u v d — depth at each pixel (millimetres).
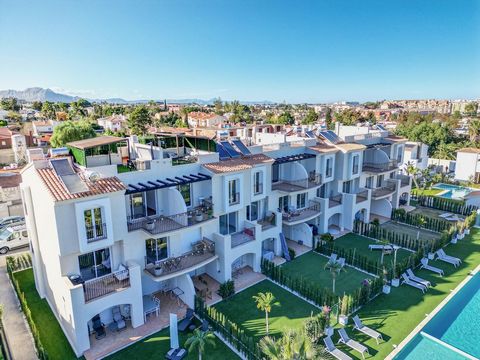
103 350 19094
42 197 19656
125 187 20297
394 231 37406
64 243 18469
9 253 32125
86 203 18578
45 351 18078
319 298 23047
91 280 20281
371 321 21547
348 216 36969
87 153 24375
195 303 22125
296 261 30125
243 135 52188
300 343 14273
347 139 40688
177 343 18844
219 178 25703
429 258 30047
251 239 27312
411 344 19578
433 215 42312
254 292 25000
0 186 41094
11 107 158000
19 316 22344
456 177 59062
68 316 19109
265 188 29797
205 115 135625
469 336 20297
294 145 34469
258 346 17422
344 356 18141
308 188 32719
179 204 22953
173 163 26234
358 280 26812
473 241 34312
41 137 79812
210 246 25078
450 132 83188
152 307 21969
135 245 22219
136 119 101375
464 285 25859
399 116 152875
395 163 43125
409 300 23891
